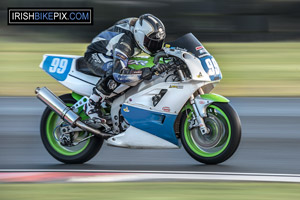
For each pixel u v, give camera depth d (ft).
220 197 49.98
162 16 336.49
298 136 85.76
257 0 349.00
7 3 336.29
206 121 63.98
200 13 343.87
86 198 49.96
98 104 66.39
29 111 108.37
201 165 65.98
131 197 50.14
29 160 70.23
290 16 345.10
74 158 67.51
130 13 339.98
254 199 49.29
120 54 63.98
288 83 156.46
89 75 68.08
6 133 88.38
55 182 57.31
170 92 64.18
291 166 65.77
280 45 270.87
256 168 64.34
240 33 322.96
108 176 59.93
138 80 63.67
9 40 300.61
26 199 49.90
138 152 74.84
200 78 62.44
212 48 253.44
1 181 58.08
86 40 311.88
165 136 65.10
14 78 165.78
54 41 303.48
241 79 163.94
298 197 50.03
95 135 66.59
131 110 65.57
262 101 120.67
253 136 85.61
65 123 67.97
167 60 65.92
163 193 51.57
